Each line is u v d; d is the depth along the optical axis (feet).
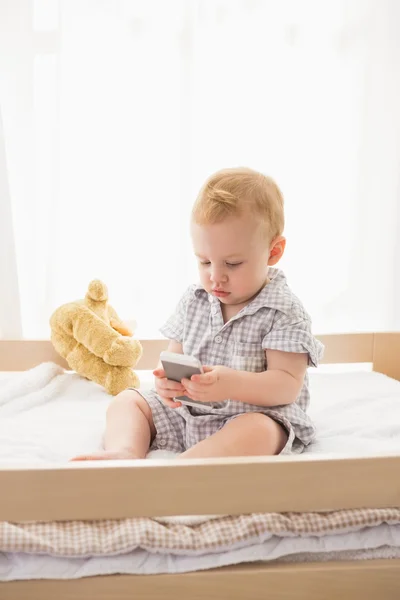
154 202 6.49
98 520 2.91
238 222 3.63
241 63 6.45
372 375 5.70
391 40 6.56
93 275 6.50
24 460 3.53
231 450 3.33
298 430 3.80
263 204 3.75
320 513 2.99
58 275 6.42
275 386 3.62
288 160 6.62
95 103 6.31
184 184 6.47
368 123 6.65
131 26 6.29
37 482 2.68
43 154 6.27
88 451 3.76
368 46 6.56
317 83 6.57
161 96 6.38
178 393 3.38
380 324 6.90
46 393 4.91
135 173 6.44
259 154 6.56
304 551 2.93
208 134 6.48
